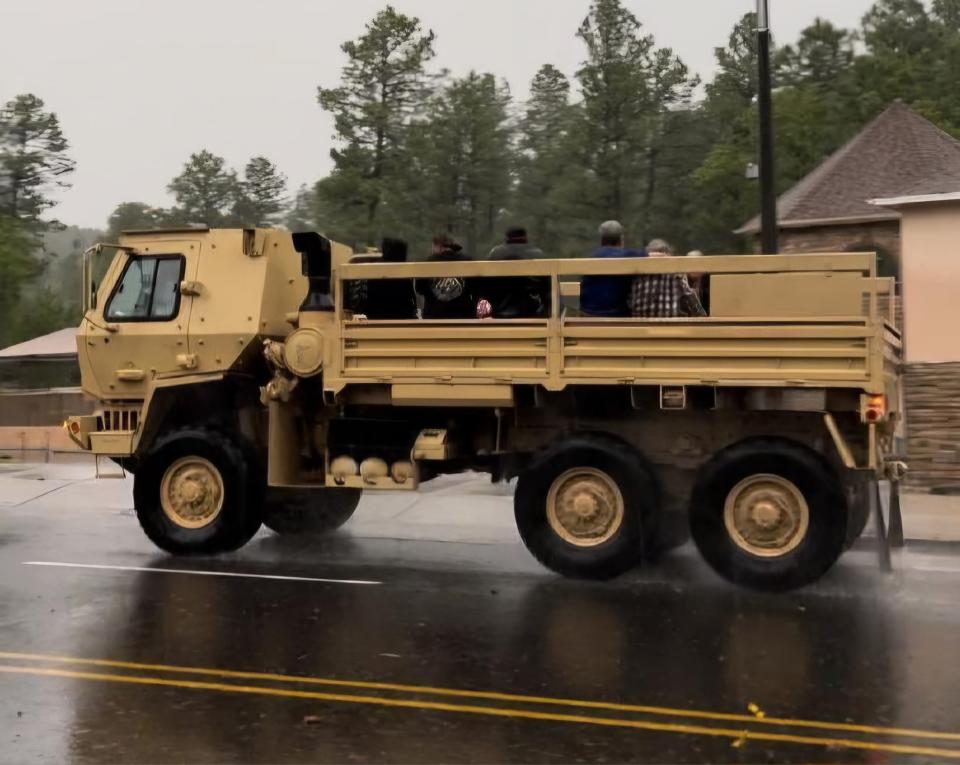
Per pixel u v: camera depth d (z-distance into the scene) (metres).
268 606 8.54
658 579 9.56
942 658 6.99
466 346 9.44
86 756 5.36
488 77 38.47
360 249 35.38
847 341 8.61
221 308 10.70
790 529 8.88
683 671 6.74
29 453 23.12
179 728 5.74
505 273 9.32
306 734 5.64
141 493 10.80
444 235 10.41
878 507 9.77
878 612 8.28
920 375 14.30
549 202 36.75
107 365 10.97
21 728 5.77
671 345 8.95
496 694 6.29
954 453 14.18
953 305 15.77
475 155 37.12
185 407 11.20
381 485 10.03
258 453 10.77
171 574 9.86
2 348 47.72
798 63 42.12
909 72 38.69
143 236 11.09
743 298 8.81
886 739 5.54
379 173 36.84
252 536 11.08
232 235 10.88
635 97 36.34
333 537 11.99
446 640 7.49
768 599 8.76
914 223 15.98
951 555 10.59
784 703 6.11
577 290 11.92
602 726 5.73
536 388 9.34
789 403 8.81
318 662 6.96
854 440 8.88
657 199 36.81
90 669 6.83
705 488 9.02
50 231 52.78
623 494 9.28
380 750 5.41
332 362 9.80
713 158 35.50
